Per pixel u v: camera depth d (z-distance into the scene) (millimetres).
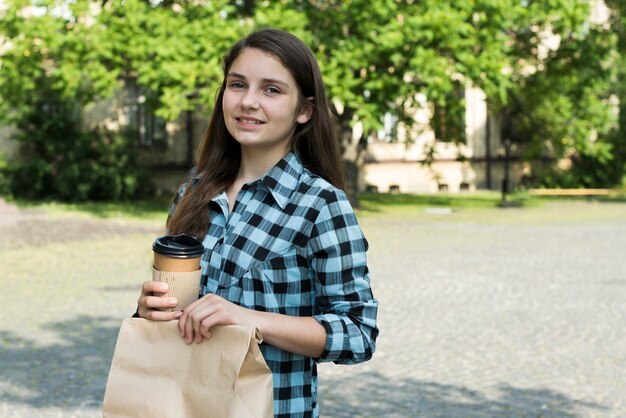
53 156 25609
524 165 34438
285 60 2104
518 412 5832
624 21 26781
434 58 19688
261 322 1870
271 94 2107
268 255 2023
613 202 27344
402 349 7727
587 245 15734
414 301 10133
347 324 1961
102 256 13898
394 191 33469
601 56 25344
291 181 2090
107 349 7602
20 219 20047
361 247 2051
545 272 12414
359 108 19719
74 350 7551
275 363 2025
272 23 18969
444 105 21234
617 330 8516
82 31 19766
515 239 16734
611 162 31484
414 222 20250
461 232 18062
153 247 1919
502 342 8000
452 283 11438
